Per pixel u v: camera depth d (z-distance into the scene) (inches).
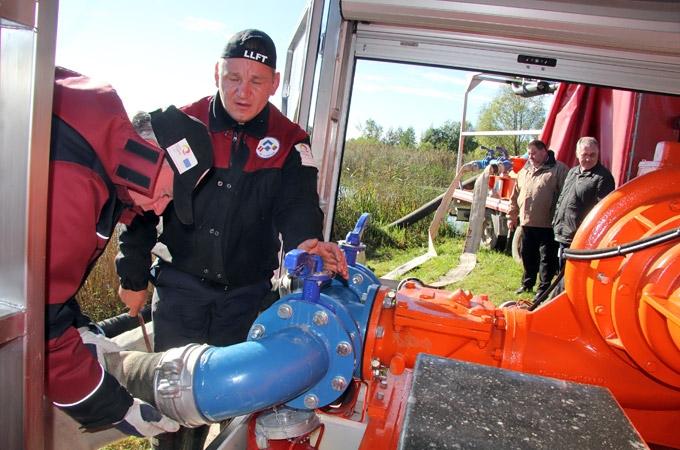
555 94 191.9
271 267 77.0
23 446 29.8
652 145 130.0
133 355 44.5
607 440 25.8
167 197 38.9
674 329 51.4
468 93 210.2
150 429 42.8
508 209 220.4
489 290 201.3
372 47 97.3
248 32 63.2
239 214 68.5
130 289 69.4
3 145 27.8
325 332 49.9
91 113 36.1
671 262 52.3
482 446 24.6
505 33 90.0
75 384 37.5
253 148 67.9
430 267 179.9
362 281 68.7
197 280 70.9
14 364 29.5
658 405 61.2
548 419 27.4
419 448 24.2
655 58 89.1
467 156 236.8
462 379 31.4
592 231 61.1
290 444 54.9
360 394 74.5
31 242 28.3
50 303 35.0
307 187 70.2
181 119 39.3
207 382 41.5
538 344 61.3
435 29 94.0
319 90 94.4
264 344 45.9
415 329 61.2
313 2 90.9
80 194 34.5
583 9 82.9
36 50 26.7
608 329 58.8
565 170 182.1
